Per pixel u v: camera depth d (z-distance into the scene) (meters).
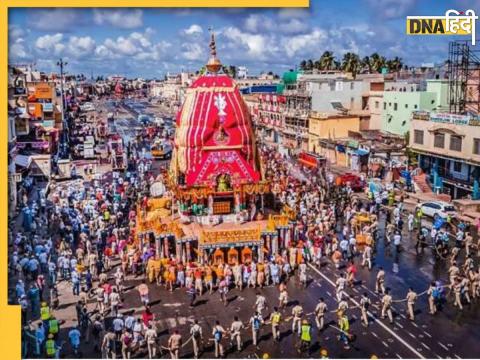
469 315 27.62
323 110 77.38
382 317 27.33
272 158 64.50
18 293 27.30
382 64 107.56
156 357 23.78
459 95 60.06
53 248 37.19
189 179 36.34
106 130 96.88
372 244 36.50
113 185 51.81
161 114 152.62
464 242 37.72
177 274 31.62
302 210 41.28
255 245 33.28
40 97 87.50
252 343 24.89
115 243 36.34
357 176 55.66
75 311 28.14
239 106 36.66
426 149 53.19
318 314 25.94
